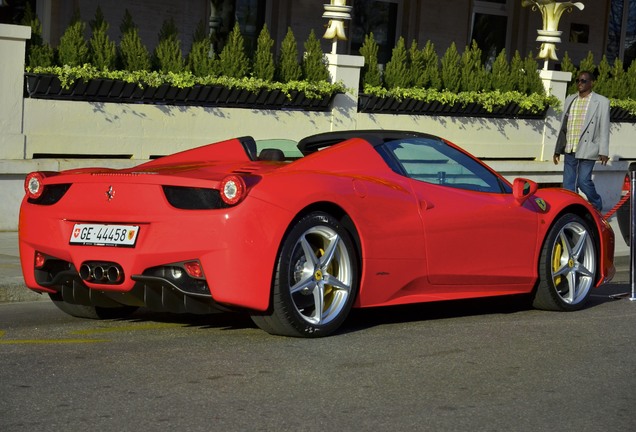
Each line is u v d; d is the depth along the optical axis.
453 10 18.95
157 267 6.41
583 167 14.04
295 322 6.64
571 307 8.41
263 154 7.45
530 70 16.44
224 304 6.36
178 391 5.41
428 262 7.39
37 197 6.87
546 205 8.27
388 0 18.25
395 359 6.34
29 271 6.91
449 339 7.04
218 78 12.62
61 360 6.04
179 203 6.38
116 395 5.29
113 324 7.29
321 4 17.23
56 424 4.78
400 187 7.29
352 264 6.89
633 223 9.34
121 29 12.38
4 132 11.16
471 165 7.88
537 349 6.82
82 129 11.72
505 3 19.83
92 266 6.51
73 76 11.45
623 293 9.68
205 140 12.70
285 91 13.19
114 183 6.54
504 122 15.97
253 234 6.30
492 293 7.93
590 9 20.77
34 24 11.62
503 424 5.05
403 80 14.73
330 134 7.74
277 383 5.64
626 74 17.97
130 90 11.99
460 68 15.65
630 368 6.36
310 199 6.59
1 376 5.63
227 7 16.22
